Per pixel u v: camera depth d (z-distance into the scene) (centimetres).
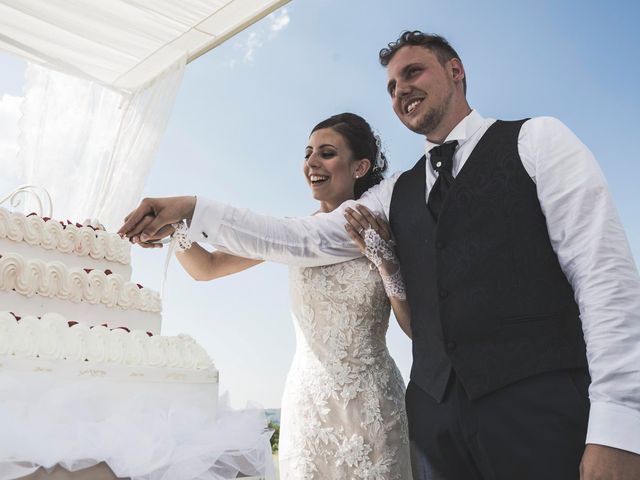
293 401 193
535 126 146
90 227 194
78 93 427
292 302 203
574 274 131
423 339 154
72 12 376
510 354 133
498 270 140
